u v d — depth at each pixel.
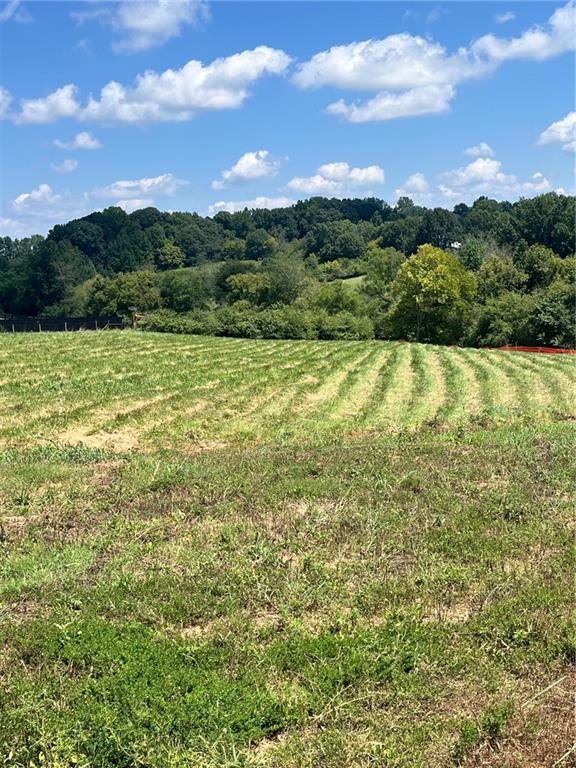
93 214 113.19
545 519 9.09
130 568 7.66
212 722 4.87
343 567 7.54
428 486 10.66
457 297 59.00
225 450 14.73
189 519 9.33
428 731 4.88
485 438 14.59
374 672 5.51
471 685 5.43
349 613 6.59
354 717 5.03
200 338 41.59
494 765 4.60
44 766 4.51
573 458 12.35
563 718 5.02
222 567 7.57
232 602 6.71
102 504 10.00
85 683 5.24
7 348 31.69
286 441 15.52
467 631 6.14
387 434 16.19
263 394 21.44
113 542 8.48
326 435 16.14
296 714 5.04
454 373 26.36
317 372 26.31
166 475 11.34
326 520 9.05
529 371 27.22
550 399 21.20
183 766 4.50
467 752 4.71
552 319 48.16
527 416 18.08
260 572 7.40
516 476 11.18
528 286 64.25
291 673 5.56
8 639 6.04
